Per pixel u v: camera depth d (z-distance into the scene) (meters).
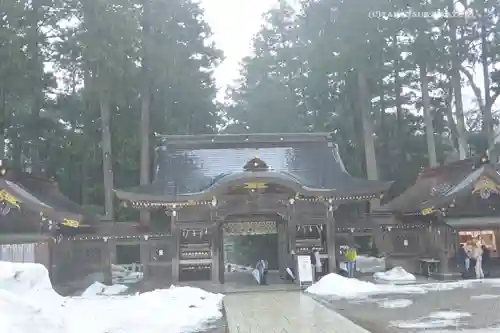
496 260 24.41
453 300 16.77
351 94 39.97
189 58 39.88
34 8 34.69
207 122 45.19
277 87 51.72
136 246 40.91
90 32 33.59
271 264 39.28
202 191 24.95
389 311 14.91
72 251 24.80
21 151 38.06
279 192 24.92
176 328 12.96
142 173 37.06
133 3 37.72
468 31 38.47
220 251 25.47
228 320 14.38
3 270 11.80
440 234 24.27
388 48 36.03
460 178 25.94
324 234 25.39
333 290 20.69
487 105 39.84
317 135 30.53
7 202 20.41
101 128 38.31
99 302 18.03
